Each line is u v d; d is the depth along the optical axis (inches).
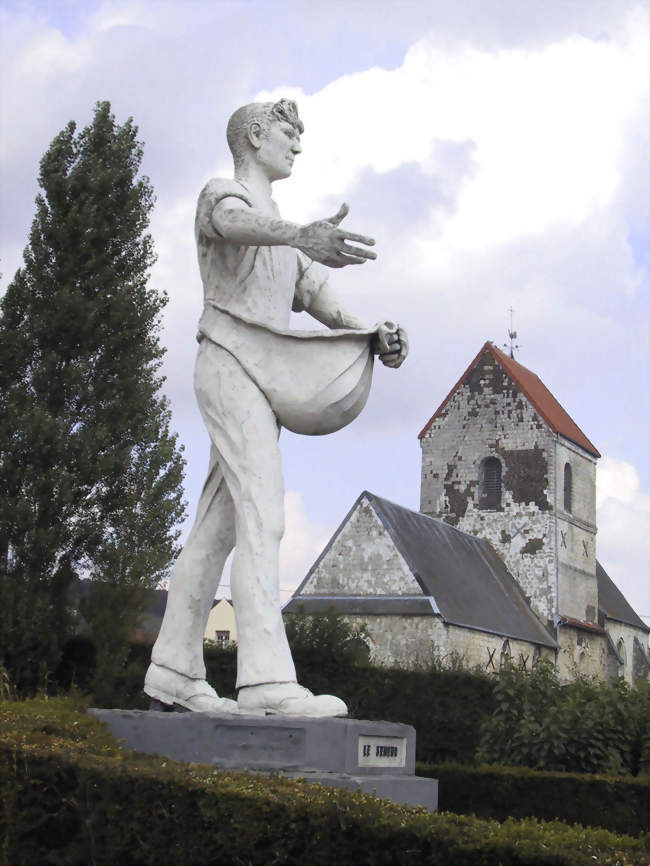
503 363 2194.9
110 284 826.8
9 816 244.4
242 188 331.0
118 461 799.1
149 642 819.4
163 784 234.4
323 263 307.9
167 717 294.2
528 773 446.9
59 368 807.7
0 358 798.5
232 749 287.0
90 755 253.6
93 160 841.5
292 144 347.6
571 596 2137.1
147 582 800.9
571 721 511.2
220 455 320.8
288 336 320.5
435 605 1569.9
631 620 2513.5
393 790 287.9
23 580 751.1
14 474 766.5
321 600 1647.4
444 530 1941.4
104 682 671.1
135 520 818.2
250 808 224.5
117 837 235.0
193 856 226.8
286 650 307.1
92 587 778.2
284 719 286.4
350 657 830.5
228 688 727.7
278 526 315.0
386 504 1761.8
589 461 2320.4
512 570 2095.2
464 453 2181.3
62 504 768.9
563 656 2055.9
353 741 287.4
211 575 333.4
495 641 1736.0
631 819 427.2
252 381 321.4
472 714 784.9
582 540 2231.8
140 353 839.1
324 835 216.7
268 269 333.1
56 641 729.0
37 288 823.7
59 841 244.1
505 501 2133.4
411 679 805.9
